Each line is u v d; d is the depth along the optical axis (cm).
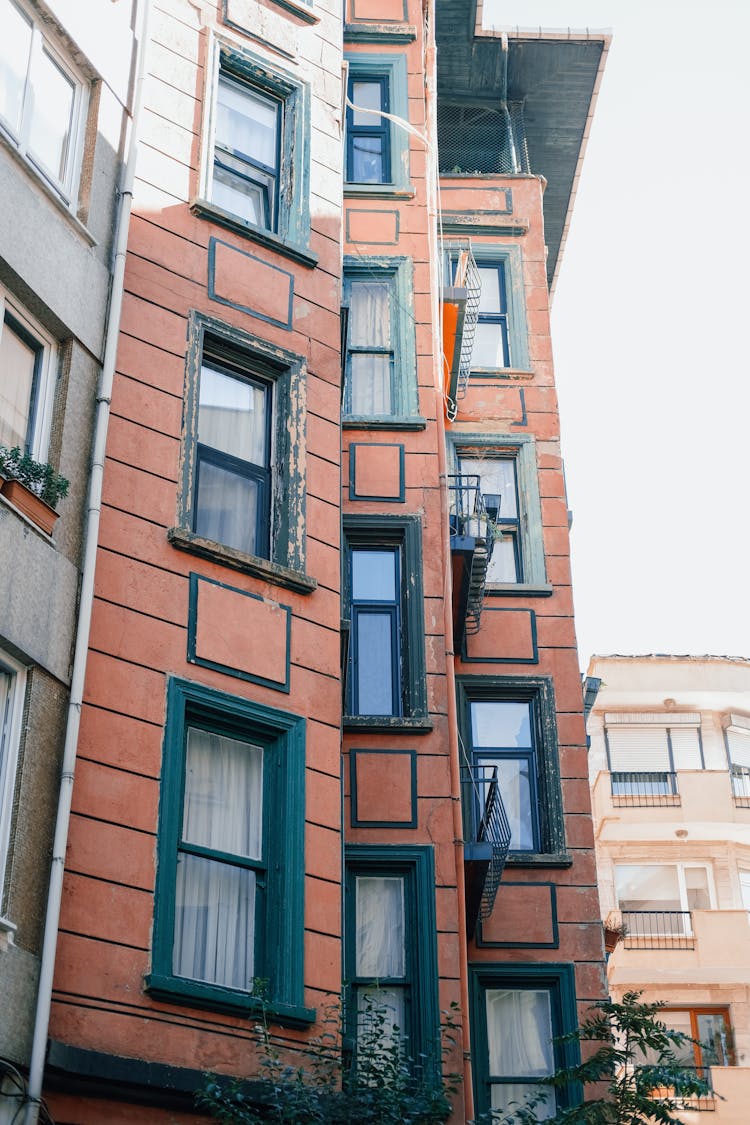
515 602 2020
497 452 2177
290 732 1302
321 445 1485
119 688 1207
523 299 2316
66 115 1416
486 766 1758
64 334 1302
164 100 1554
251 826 1262
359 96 2275
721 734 3925
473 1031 1686
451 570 1861
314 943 1233
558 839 1844
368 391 2008
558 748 1911
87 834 1134
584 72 2609
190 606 1285
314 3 1788
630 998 1423
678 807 3706
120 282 1380
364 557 1870
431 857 1614
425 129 2233
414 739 1700
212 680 1270
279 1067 1100
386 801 1650
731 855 3656
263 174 1650
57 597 1188
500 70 2603
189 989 1127
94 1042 1067
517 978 1728
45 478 1202
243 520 1420
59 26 1402
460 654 1972
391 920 1594
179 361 1409
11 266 1250
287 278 1557
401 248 2116
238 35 1677
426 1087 1188
